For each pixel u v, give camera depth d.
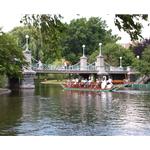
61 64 75.12
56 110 31.08
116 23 8.98
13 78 61.88
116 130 20.83
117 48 87.00
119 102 39.03
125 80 80.06
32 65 65.31
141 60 77.62
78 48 91.62
